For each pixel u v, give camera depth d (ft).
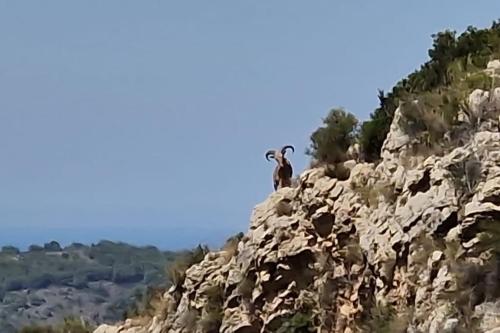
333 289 243.81
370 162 266.36
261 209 272.51
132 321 334.24
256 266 264.11
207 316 277.44
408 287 209.46
